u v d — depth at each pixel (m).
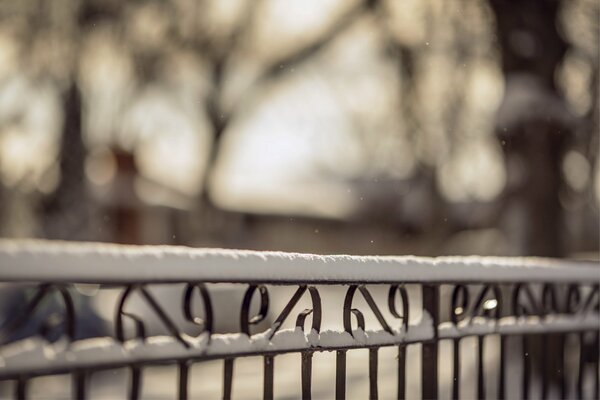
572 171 9.78
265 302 2.67
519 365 8.13
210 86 18.52
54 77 16.50
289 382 9.51
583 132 9.37
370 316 14.36
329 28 14.68
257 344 2.63
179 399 2.46
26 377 2.12
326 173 19.97
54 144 18.67
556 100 9.27
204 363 10.73
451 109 11.88
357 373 9.86
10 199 19.22
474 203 14.52
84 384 2.25
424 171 13.62
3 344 2.10
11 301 8.59
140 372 2.37
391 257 3.09
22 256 2.04
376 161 15.81
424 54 11.52
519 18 9.35
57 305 8.57
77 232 19.41
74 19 15.66
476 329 3.46
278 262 2.63
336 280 2.81
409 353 10.92
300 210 42.31
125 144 19.27
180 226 28.55
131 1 15.75
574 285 3.92
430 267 3.20
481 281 3.43
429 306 3.28
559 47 9.41
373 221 29.39
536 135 9.20
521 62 9.38
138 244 27.53
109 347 2.28
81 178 19.14
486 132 11.71
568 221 10.32
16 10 15.47
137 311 10.30
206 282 2.42
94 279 2.16
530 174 9.30
